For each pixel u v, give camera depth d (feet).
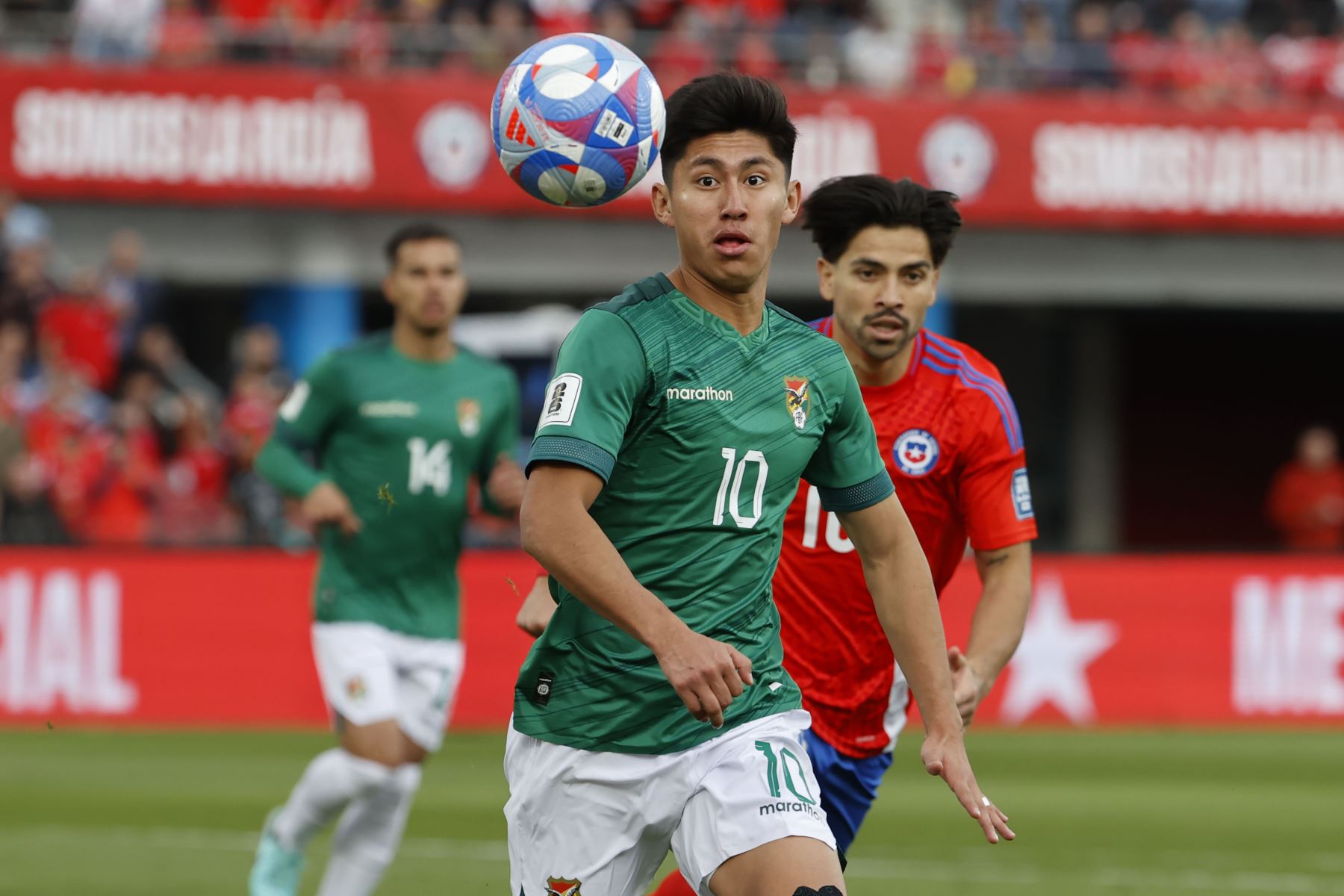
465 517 83.25
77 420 167.32
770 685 45.44
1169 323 253.44
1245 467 257.14
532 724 45.14
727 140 42.57
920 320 55.42
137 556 152.05
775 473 44.14
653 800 44.34
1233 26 209.67
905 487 57.21
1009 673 158.51
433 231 83.76
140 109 186.91
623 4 200.64
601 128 44.60
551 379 42.86
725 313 43.78
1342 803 119.85
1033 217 196.13
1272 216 198.39
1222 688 160.56
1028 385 248.93
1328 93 207.92
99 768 128.16
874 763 59.36
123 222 198.59
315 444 83.71
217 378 217.97
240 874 90.02
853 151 192.65
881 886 88.84
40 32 192.34
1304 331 255.29
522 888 46.32
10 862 92.89
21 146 185.47
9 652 150.20
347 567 80.59
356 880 75.92
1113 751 143.54
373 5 196.34
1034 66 201.26
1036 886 89.45
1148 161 196.75
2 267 180.24
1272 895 88.28
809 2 205.87
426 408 82.79
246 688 152.35
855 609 56.90
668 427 42.93
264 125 188.75
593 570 40.57
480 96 191.31
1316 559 162.50
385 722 76.89
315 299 201.46
